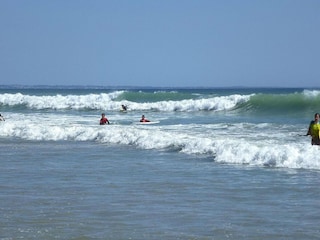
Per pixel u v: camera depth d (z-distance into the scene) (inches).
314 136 687.7
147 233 329.7
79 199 430.0
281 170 562.9
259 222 353.4
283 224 347.9
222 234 326.3
